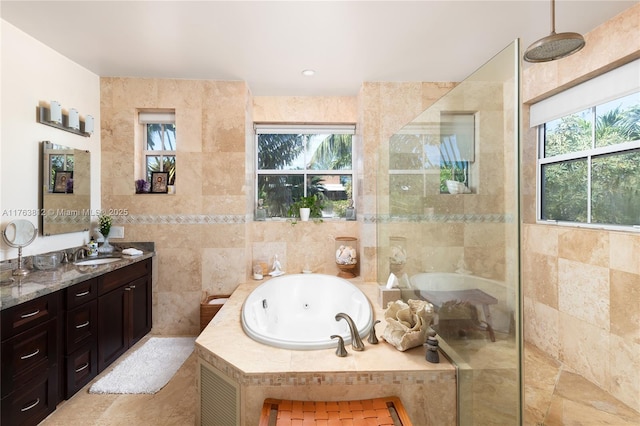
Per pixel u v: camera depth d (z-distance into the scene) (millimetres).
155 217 3164
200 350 1859
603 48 2154
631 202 2115
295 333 2809
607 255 2090
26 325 1779
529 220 2947
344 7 2008
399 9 2033
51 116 2432
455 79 3162
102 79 3094
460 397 1590
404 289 2439
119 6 1986
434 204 1894
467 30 2277
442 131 1777
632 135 2105
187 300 3193
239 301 2674
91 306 2295
